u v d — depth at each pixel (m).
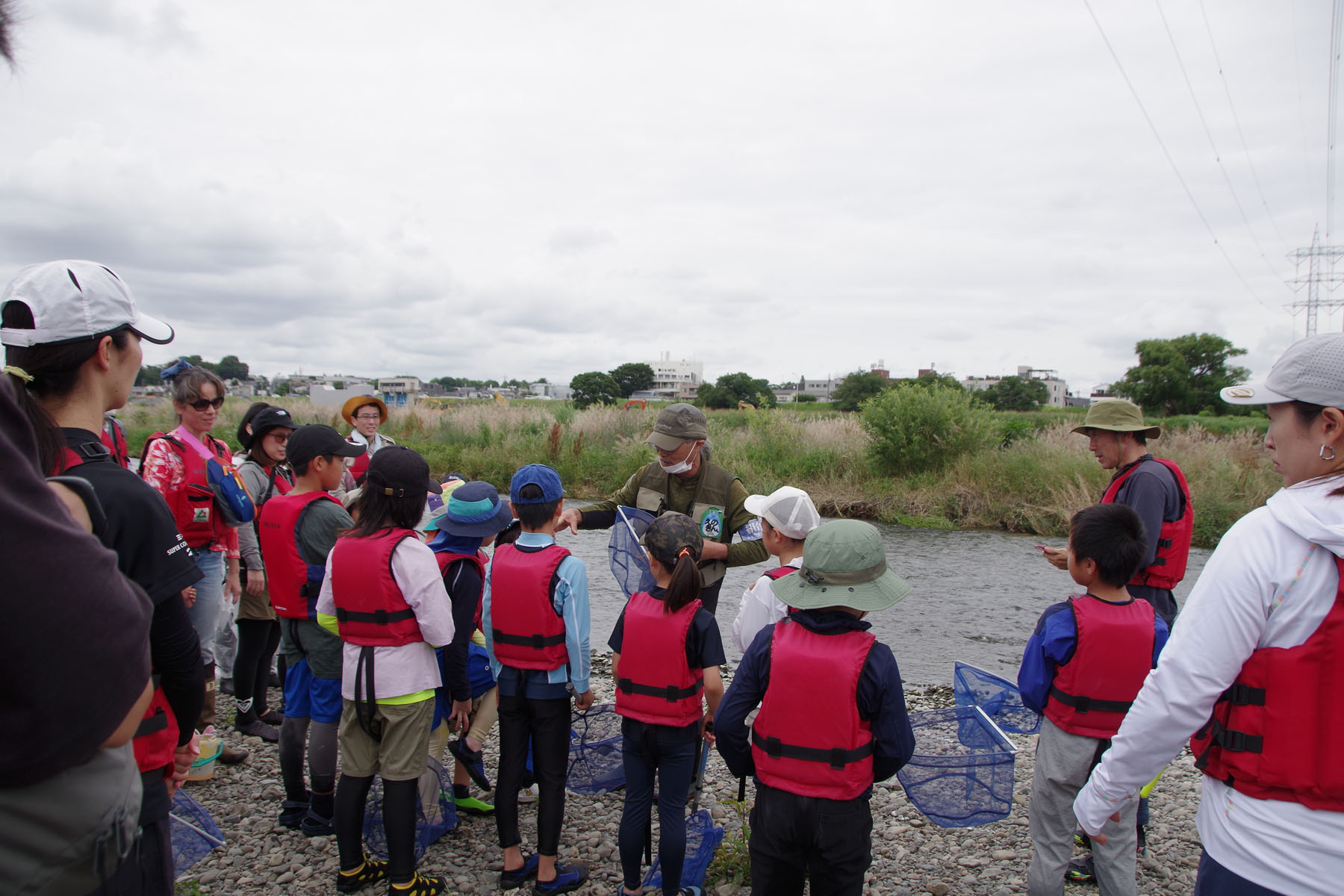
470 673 3.89
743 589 9.84
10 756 1.10
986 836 3.80
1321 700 1.56
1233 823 1.68
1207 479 14.37
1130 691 2.68
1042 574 10.36
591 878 3.33
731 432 20.22
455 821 3.67
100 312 1.76
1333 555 1.58
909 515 14.64
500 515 3.50
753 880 2.56
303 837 3.56
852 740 2.36
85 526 1.45
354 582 2.94
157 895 1.83
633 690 3.01
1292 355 1.72
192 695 1.96
